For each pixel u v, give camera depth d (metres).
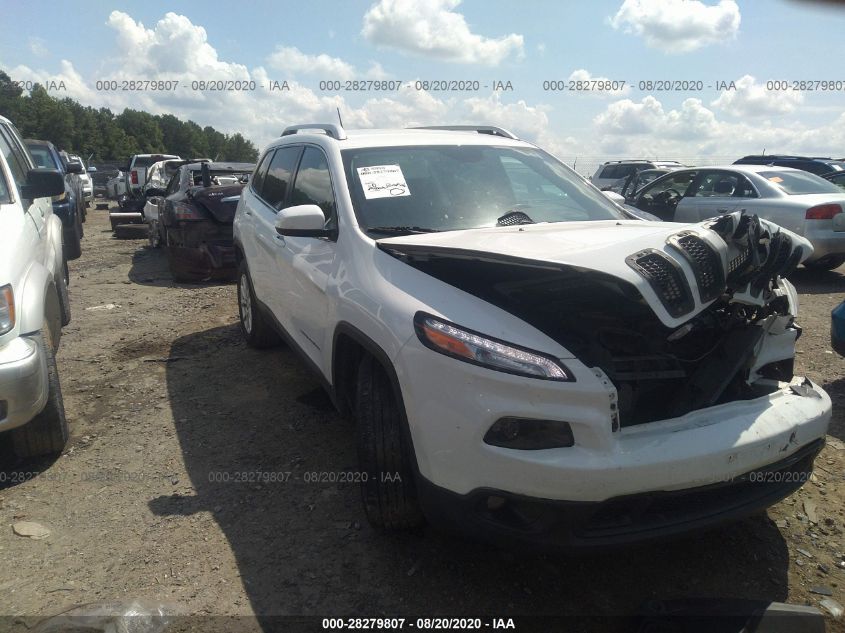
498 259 2.42
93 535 2.99
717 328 2.77
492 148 4.05
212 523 3.07
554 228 3.15
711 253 2.38
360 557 2.82
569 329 2.57
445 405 2.36
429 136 4.06
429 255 2.68
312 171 4.05
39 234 4.26
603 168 21.16
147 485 3.42
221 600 2.56
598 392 2.24
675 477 2.28
